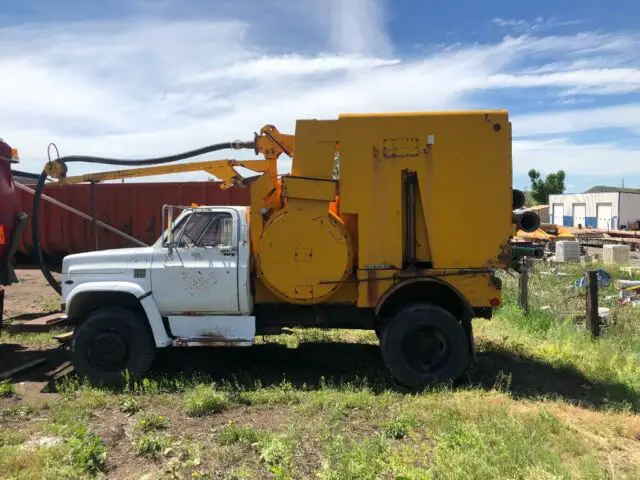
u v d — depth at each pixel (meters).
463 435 4.46
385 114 6.20
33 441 4.61
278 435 4.65
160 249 6.34
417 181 6.20
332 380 6.27
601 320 8.79
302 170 6.29
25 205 11.84
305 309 6.64
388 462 4.12
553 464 3.98
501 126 6.13
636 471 4.00
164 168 7.51
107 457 4.32
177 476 3.95
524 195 6.44
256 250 6.36
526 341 8.21
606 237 33.62
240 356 7.60
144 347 6.19
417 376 6.03
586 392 6.00
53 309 11.03
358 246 6.25
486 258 6.16
